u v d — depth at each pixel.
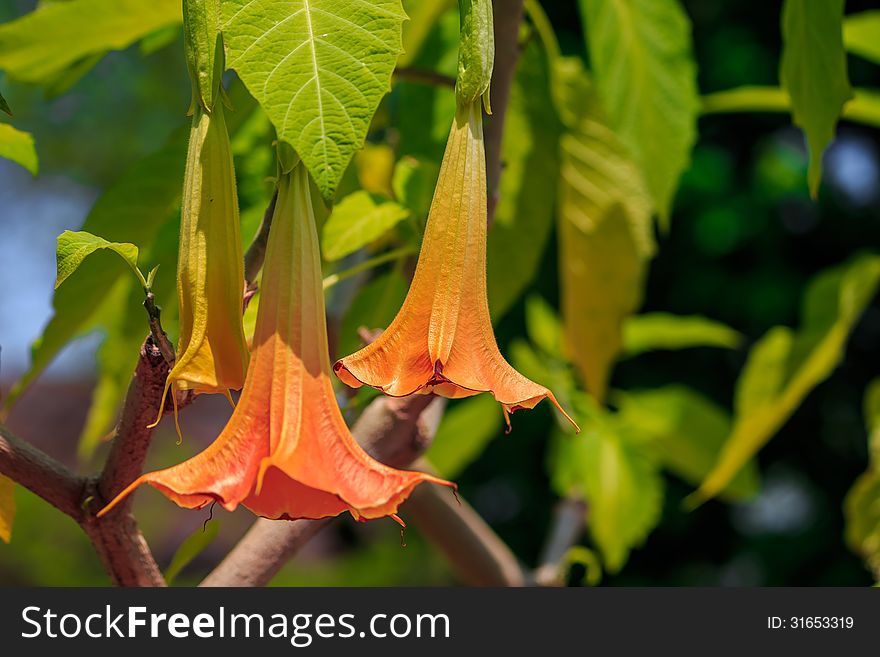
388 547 8.95
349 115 1.40
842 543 7.47
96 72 10.23
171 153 1.95
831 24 1.84
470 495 7.68
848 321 2.76
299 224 1.49
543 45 2.05
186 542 1.68
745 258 7.29
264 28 1.42
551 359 2.98
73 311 1.97
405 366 1.48
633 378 7.25
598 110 2.32
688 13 7.20
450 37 2.15
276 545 1.75
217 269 1.51
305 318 1.48
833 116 1.88
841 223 7.27
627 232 2.37
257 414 1.46
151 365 1.52
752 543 7.52
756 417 2.80
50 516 8.23
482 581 2.35
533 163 2.12
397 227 1.95
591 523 2.77
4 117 3.62
